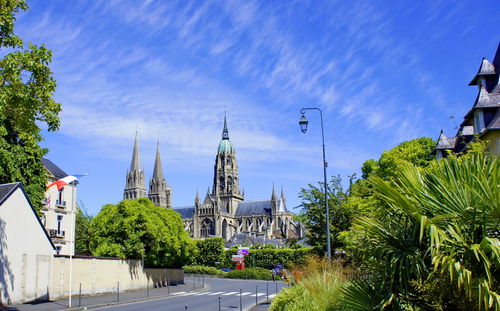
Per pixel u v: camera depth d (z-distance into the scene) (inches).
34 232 1278.3
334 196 1599.4
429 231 327.0
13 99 823.7
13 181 1534.2
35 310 1092.5
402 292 354.6
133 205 1951.3
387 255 359.6
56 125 895.1
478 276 317.4
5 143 1518.2
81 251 3243.1
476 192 322.3
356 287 394.0
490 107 1206.3
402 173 372.2
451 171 343.9
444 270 325.7
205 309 1189.7
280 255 3836.1
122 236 1897.1
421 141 2502.5
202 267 3634.4
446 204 340.2
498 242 303.9
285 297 767.7
